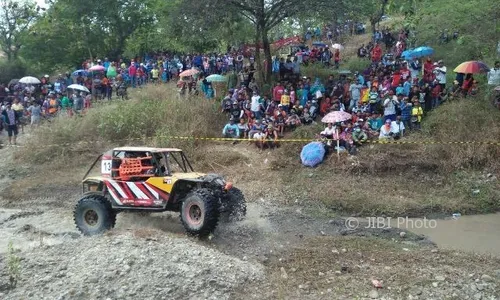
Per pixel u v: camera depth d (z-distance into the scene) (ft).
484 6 65.21
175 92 76.74
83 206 37.45
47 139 65.41
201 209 34.35
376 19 101.71
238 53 92.32
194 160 57.00
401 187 48.57
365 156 52.70
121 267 26.63
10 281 25.89
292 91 66.64
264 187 49.62
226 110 67.97
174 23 75.36
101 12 113.29
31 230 39.73
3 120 71.10
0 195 52.49
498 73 59.31
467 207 44.34
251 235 36.91
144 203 36.88
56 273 26.61
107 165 38.83
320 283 27.20
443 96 62.49
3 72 114.42
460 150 51.80
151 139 62.34
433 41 85.51
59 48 116.47
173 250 28.94
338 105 63.10
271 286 26.84
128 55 116.16
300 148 56.85
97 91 85.51
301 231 38.40
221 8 72.08
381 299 25.17
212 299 24.88
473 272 28.60
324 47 94.63
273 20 76.23
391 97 59.77
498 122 54.90
